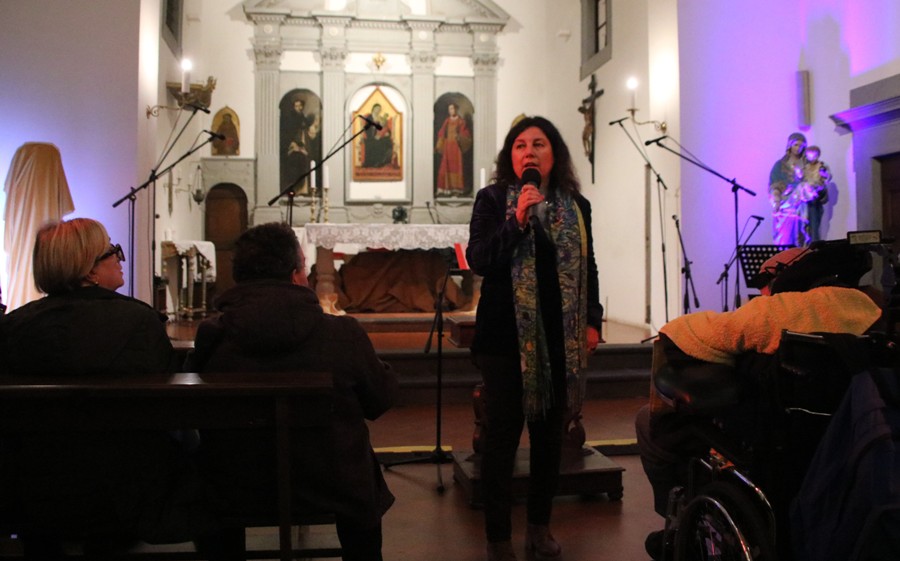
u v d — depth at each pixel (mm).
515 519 2848
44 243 1800
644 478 3441
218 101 11750
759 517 1513
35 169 5836
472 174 12281
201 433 1830
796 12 6359
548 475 2365
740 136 6645
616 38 9336
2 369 1728
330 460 1753
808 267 1795
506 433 2260
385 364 1959
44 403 1596
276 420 1613
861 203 5633
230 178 11734
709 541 1802
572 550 2529
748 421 1704
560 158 2379
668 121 6953
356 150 12078
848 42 5855
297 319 1800
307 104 12008
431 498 3125
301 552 2125
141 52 6645
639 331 7992
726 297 5809
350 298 7902
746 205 6629
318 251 7031
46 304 1750
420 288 7949
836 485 1368
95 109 6523
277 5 11938
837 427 1401
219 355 1812
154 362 1759
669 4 6898
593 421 4828
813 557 1385
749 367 1677
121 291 6457
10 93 6484
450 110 12266
